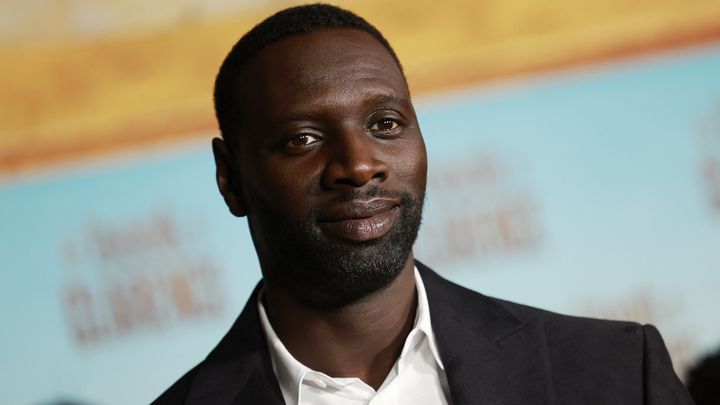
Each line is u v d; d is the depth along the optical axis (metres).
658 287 11.50
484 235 11.52
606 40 12.04
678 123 11.83
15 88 12.02
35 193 11.70
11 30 12.19
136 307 11.42
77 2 12.25
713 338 11.40
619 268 11.52
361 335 5.19
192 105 12.12
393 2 12.20
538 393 5.12
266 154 5.07
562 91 11.90
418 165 5.03
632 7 12.05
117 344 11.36
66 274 11.49
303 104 4.97
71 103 12.05
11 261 11.51
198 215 11.70
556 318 5.47
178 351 11.34
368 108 4.98
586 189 11.66
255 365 5.34
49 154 11.81
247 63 5.28
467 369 5.18
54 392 11.26
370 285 5.02
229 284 11.49
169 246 11.57
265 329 5.41
